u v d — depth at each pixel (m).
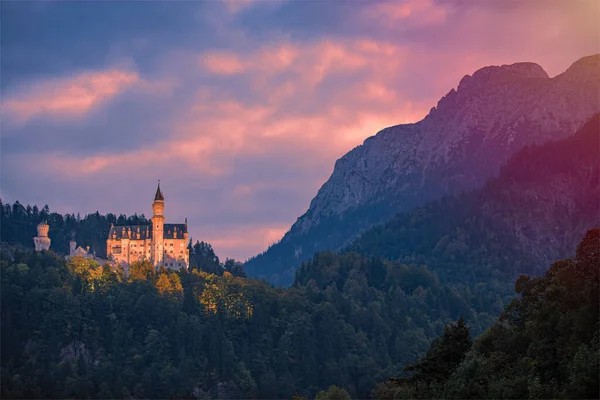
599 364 139.88
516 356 166.00
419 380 174.88
